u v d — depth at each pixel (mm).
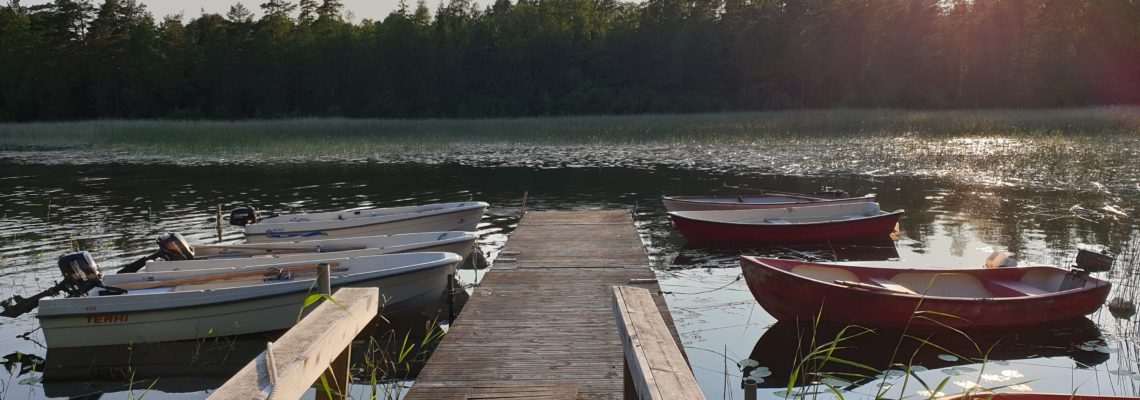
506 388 4352
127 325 6438
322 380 2492
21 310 6770
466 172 19641
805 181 16750
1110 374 5441
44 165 22328
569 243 9492
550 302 6586
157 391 5629
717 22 66125
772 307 6738
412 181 17953
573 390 4305
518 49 62438
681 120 38250
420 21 70062
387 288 7066
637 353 2266
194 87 62750
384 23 69562
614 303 2973
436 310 7680
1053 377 5402
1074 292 6297
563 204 14477
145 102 61438
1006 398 3771
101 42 60156
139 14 64875
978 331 6316
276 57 63188
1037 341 6156
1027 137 24312
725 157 21734
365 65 63656
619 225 10992
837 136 26828
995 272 7117
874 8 59812
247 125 41062
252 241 10188
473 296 6816
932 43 57906
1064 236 10258
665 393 1928
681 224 10625
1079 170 16609
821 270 7227
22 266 9461
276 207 14227
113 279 7074
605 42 64250
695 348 6160
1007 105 49719
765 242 10539
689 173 18594
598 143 27500
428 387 4602
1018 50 54000
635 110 54906
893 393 5176
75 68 60250
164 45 63312
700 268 9148
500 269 7961
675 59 61812
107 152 26734
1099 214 11812
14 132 37531
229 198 15398
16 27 60219
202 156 24812
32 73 59188
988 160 18953
